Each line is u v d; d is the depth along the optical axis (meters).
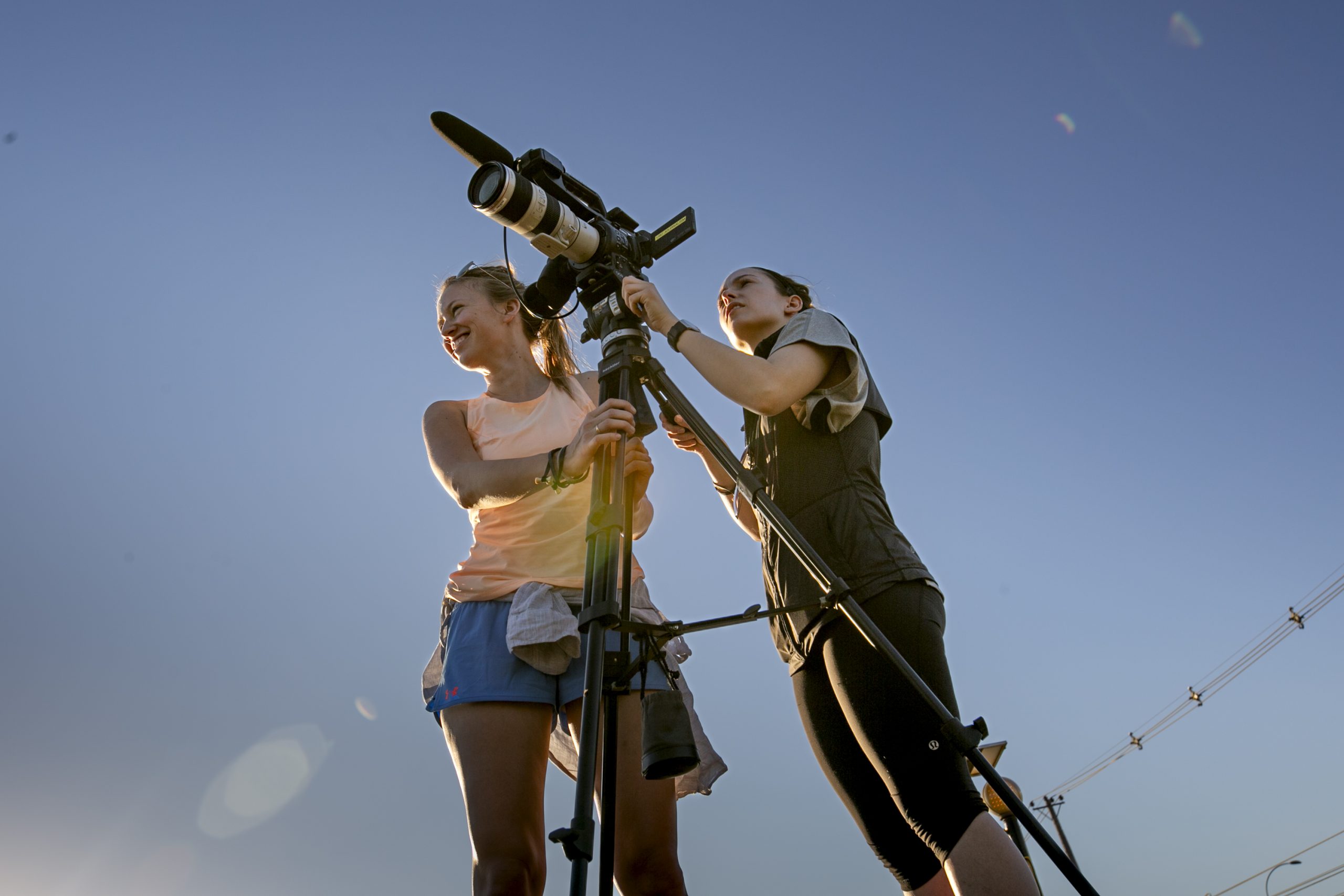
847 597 1.44
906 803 1.63
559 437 2.34
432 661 2.23
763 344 2.09
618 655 1.61
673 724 1.45
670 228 2.01
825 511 1.86
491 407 2.43
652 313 1.80
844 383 1.89
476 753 1.95
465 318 2.48
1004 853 1.53
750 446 2.15
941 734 1.61
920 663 1.67
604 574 1.41
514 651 2.00
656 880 1.99
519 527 2.21
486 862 1.83
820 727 1.93
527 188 1.81
